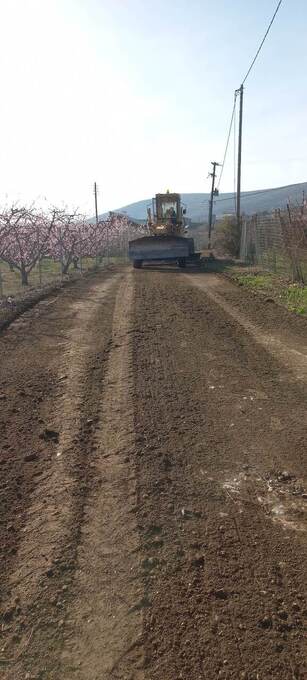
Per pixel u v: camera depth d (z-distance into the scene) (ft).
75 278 58.18
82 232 75.87
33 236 56.80
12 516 10.91
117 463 12.96
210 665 7.32
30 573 9.23
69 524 10.56
